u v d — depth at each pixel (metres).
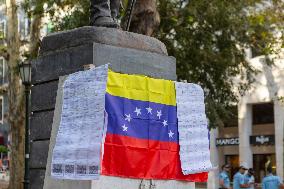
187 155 7.86
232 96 26.75
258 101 36.59
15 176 26.52
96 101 6.93
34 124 7.77
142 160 7.32
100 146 6.75
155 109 7.57
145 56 7.82
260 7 30.91
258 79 36.09
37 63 7.89
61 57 7.57
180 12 24.61
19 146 26.62
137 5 17.34
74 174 6.93
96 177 6.70
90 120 6.93
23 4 25.50
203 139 8.15
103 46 7.34
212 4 24.73
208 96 25.05
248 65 27.34
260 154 37.53
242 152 37.91
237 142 38.62
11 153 26.94
